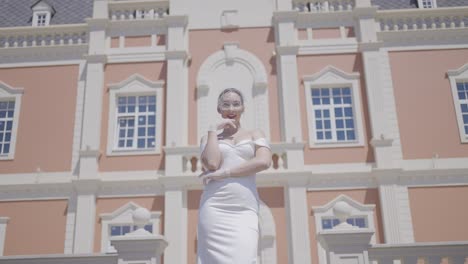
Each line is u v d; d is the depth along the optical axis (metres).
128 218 15.73
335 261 6.68
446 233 15.34
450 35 17.53
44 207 16.16
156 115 16.91
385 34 17.58
